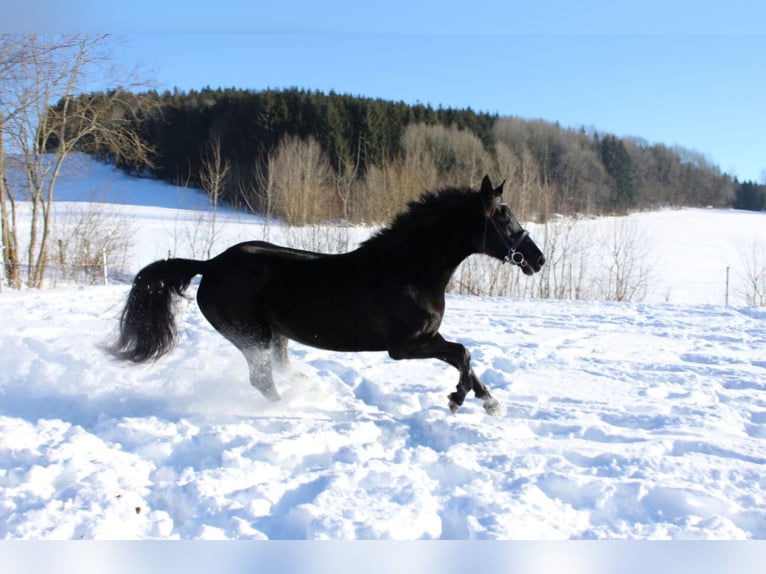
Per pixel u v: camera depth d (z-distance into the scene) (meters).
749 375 7.12
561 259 22.61
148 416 5.25
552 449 4.56
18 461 4.20
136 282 5.68
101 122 19.77
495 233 5.18
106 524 3.32
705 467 4.19
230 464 4.18
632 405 5.78
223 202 40.94
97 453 4.38
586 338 9.83
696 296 21.92
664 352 8.66
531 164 25.12
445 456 4.33
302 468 4.34
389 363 7.57
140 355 5.67
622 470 4.18
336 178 25.31
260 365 5.48
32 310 11.35
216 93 53.94
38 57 17.52
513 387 6.48
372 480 3.98
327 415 5.46
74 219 24.80
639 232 41.34
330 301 5.15
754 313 12.87
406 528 3.37
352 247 20.22
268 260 5.41
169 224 32.53
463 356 5.25
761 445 4.64
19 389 5.85
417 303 5.09
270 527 3.43
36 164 18.33
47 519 3.34
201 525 3.40
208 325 9.70
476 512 3.57
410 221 5.21
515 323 11.30
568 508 3.67
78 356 7.10
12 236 17.67
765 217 60.66
